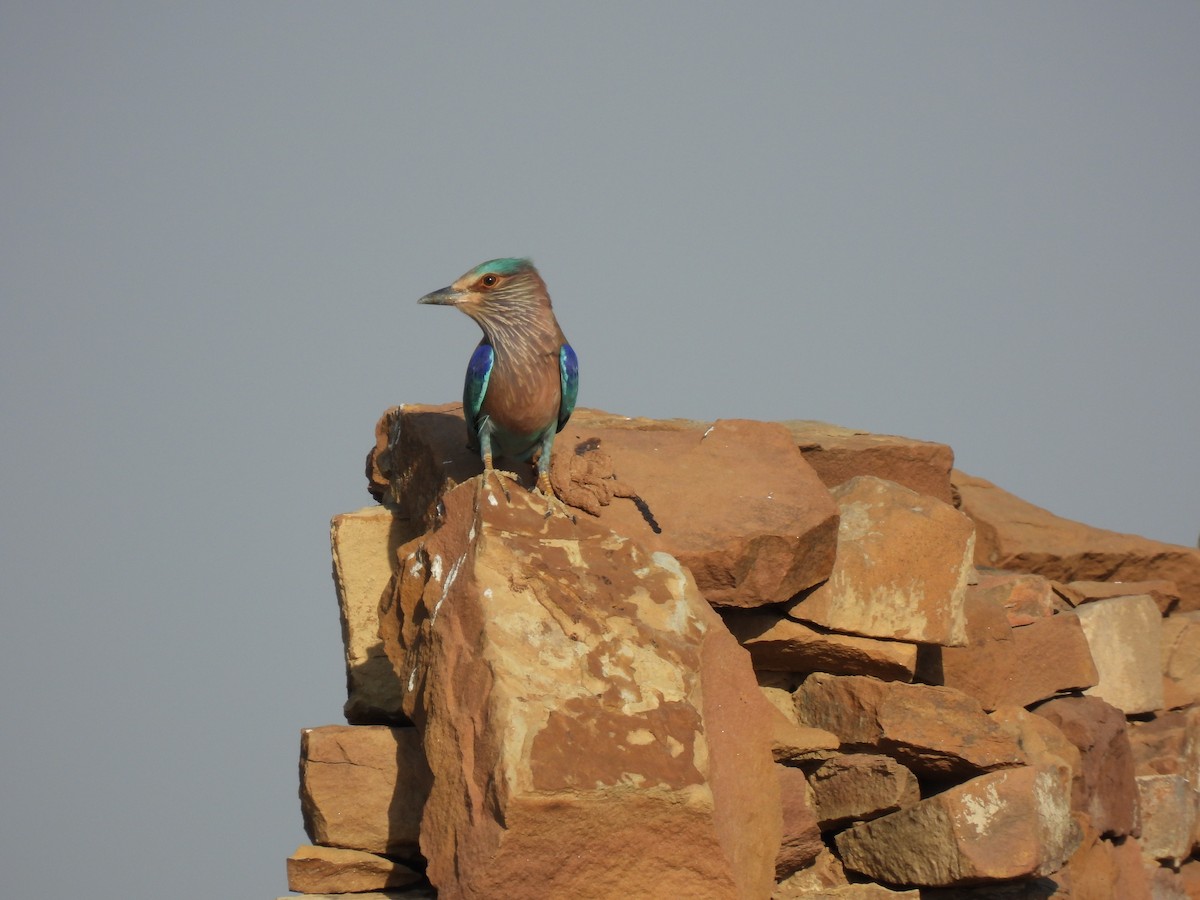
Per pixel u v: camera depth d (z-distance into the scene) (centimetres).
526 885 1049
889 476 1748
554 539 1238
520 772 1044
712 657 1221
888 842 1340
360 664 1489
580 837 1058
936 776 1383
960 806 1301
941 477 1775
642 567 1237
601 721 1091
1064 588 1867
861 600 1462
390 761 1272
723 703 1217
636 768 1071
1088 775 1537
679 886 1081
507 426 1388
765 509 1444
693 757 1096
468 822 1067
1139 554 1964
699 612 1234
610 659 1144
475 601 1160
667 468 1522
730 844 1134
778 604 1469
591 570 1212
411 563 1288
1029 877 1298
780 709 1477
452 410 1659
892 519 1497
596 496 1435
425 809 1119
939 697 1382
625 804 1062
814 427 1914
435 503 1473
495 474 1293
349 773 1270
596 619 1172
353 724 1486
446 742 1117
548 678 1113
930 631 1470
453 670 1143
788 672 1506
